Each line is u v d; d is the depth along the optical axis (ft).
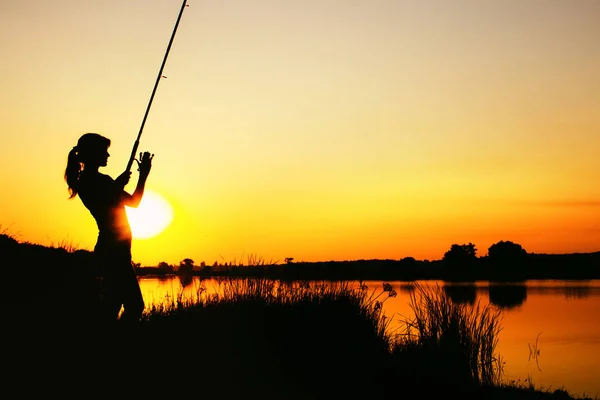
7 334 18.94
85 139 18.20
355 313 25.98
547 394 28.45
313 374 20.95
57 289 25.71
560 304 98.99
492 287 148.36
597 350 49.14
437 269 200.44
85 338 18.28
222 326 21.88
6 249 30.71
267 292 26.73
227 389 18.35
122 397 16.07
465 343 25.96
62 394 15.57
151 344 19.25
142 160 19.13
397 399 20.95
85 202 18.15
